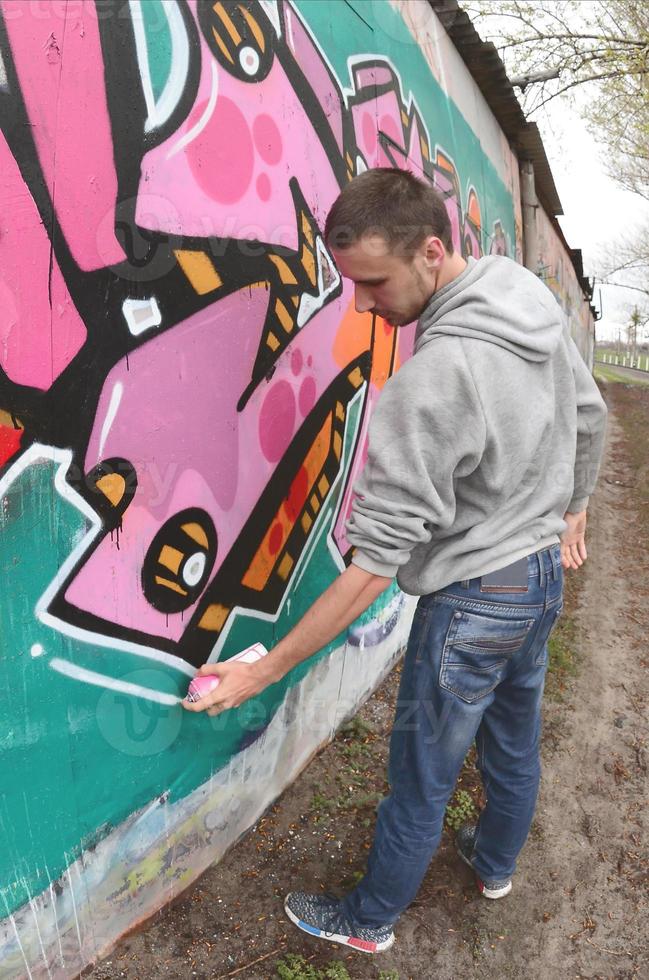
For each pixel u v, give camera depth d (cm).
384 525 145
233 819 217
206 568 181
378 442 145
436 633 163
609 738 314
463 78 486
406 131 333
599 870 236
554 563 168
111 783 160
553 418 154
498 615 159
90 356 135
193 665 182
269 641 219
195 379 166
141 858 177
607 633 430
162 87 148
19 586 129
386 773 263
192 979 177
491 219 593
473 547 156
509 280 153
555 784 279
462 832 230
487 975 195
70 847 153
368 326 272
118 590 152
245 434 191
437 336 145
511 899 221
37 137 120
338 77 246
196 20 159
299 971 183
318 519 244
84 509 140
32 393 125
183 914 194
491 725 192
